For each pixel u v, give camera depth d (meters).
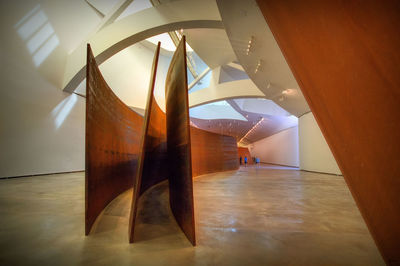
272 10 1.48
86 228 1.86
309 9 1.28
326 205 3.09
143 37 6.80
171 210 2.86
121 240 1.75
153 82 2.20
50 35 8.05
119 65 11.68
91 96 2.27
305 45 1.29
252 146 31.89
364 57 1.04
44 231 1.94
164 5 6.28
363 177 1.05
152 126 4.50
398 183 0.93
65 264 1.33
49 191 4.06
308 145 10.67
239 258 1.42
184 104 2.03
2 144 6.40
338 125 1.15
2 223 2.16
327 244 1.67
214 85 11.85
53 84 8.05
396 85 0.94
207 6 5.75
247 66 6.45
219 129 22.95
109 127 3.25
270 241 1.73
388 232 0.97
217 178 7.10
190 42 8.71
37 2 7.68
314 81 1.26
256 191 4.37
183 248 1.59
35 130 7.38
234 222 2.27
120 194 3.88
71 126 8.77
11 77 6.70
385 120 0.97
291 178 7.10
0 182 5.45
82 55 7.98
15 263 1.33
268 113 15.85
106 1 10.07
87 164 1.96
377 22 1.00
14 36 6.87
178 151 2.34
